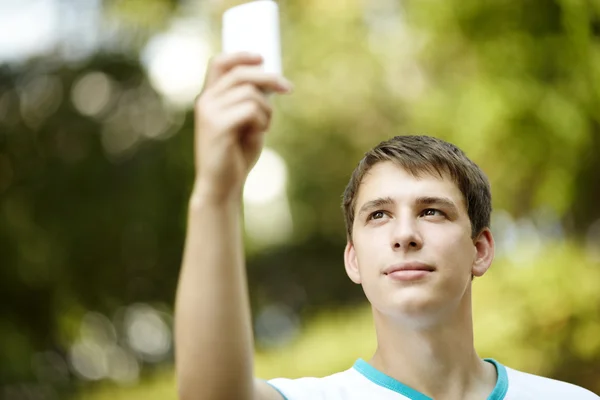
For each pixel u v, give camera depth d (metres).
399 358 2.35
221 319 1.72
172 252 12.18
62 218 11.58
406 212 2.28
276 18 1.69
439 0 8.30
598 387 7.83
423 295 2.21
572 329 7.87
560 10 7.79
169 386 12.12
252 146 1.73
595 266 8.04
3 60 11.83
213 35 13.11
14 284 11.22
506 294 8.05
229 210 1.73
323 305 15.48
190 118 12.32
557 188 7.73
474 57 8.41
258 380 2.30
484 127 7.75
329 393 2.34
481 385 2.44
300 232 15.49
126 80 12.22
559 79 7.83
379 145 2.48
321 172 14.64
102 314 12.09
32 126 11.76
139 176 11.91
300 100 13.49
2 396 10.93
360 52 12.91
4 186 11.48
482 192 2.47
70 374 11.79
